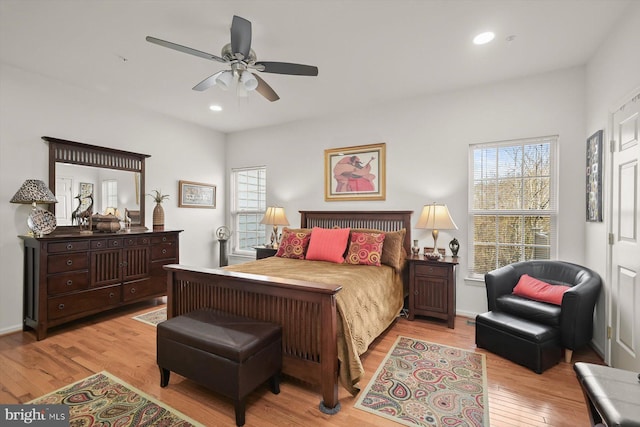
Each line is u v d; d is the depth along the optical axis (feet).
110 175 12.48
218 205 17.57
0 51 8.91
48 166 10.71
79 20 7.41
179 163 15.39
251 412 5.99
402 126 12.75
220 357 5.71
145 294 12.20
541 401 6.31
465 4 6.84
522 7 6.94
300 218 15.49
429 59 9.32
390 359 8.12
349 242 11.63
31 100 10.30
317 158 14.96
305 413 5.98
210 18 7.34
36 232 9.82
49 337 9.50
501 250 11.08
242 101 12.87
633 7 6.75
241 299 7.41
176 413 5.94
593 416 4.78
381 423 5.70
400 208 12.80
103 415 5.86
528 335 7.52
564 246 9.97
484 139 11.20
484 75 10.42
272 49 8.73
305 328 6.57
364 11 7.07
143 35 8.07
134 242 11.85
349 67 9.83
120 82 11.06
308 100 12.73
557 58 9.26
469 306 11.43
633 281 6.77
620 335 7.33
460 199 11.62
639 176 6.56
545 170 10.40
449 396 6.50
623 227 7.22
